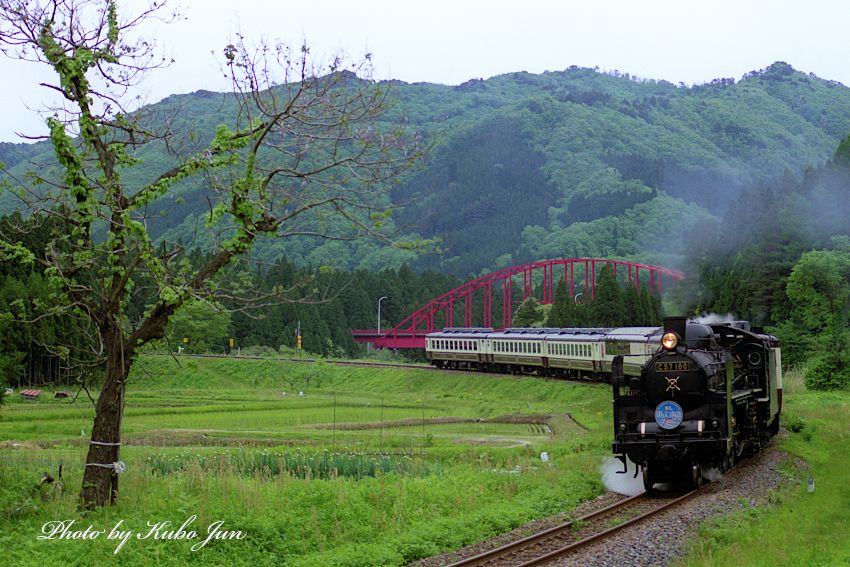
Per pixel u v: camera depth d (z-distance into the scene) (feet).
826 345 208.33
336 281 463.42
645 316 330.75
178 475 78.38
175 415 194.70
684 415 77.25
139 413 194.49
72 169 59.82
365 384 306.35
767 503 71.20
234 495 64.90
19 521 60.29
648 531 59.26
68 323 222.89
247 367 323.98
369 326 478.18
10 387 222.48
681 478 78.28
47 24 60.49
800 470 89.51
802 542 56.18
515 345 265.54
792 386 194.49
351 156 61.26
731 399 79.56
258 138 62.34
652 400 77.87
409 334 412.36
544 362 249.96
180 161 64.49
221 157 61.87
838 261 231.09
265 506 62.39
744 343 99.86
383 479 76.18
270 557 53.52
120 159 65.16
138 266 66.85
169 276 62.95
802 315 235.61
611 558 52.44
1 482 69.46
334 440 135.03
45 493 67.87
